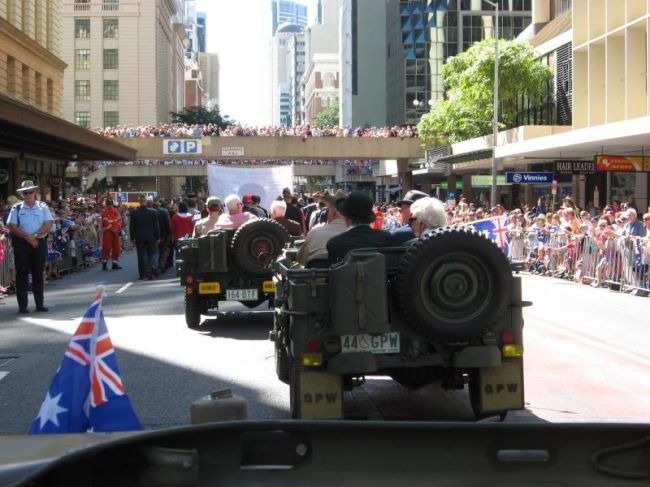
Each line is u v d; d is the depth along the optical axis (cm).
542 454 254
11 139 3222
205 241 1175
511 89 4584
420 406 741
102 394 384
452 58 4797
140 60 10419
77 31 10400
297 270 599
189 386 820
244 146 5719
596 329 1205
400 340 600
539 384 826
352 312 571
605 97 3528
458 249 578
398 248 608
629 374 877
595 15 3597
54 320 1305
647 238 1684
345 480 253
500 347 607
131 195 7106
